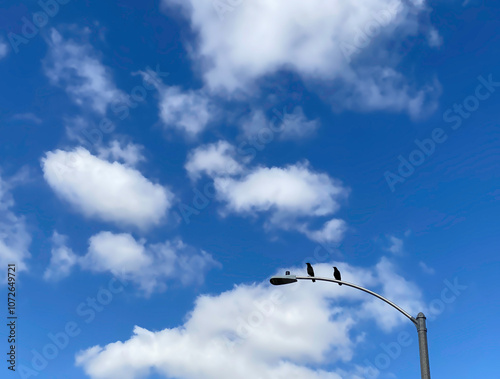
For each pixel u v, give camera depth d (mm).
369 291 14516
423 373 12773
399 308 13961
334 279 14961
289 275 15055
